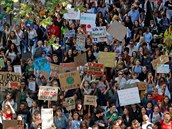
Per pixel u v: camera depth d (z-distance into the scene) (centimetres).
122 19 3181
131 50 3019
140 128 2503
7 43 3039
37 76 2778
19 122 2358
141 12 3238
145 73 2855
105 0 3334
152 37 3089
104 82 2748
